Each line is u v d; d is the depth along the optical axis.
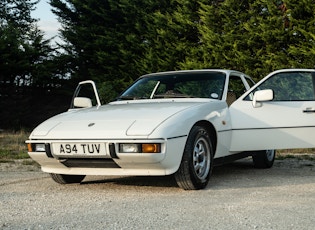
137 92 6.36
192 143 4.95
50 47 22.98
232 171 6.91
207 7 16.23
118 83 19.77
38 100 22.70
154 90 6.29
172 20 18.39
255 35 15.08
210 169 5.25
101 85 19.86
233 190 5.02
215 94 5.92
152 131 4.59
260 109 5.85
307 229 3.25
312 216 3.65
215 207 4.04
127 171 4.83
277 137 5.87
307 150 10.39
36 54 21.78
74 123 5.11
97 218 3.66
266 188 5.14
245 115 5.83
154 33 18.80
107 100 19.03
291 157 8.94
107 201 4.41
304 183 5.51
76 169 5.11
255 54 15.82
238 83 6.69
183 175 4.91
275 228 3.28
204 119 5.19
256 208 3.98
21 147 11.62
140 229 3.30
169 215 3.73
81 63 22.31
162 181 5.74
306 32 13.77
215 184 5.51
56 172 5.25
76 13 22.80
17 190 5.20
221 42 15.96
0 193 4.98
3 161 8.51
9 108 21.72
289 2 14.17
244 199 4.44
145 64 18.44
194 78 6.27
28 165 7.98
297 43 14.64
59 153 4.94
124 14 20.81
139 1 19.88
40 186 5.52
